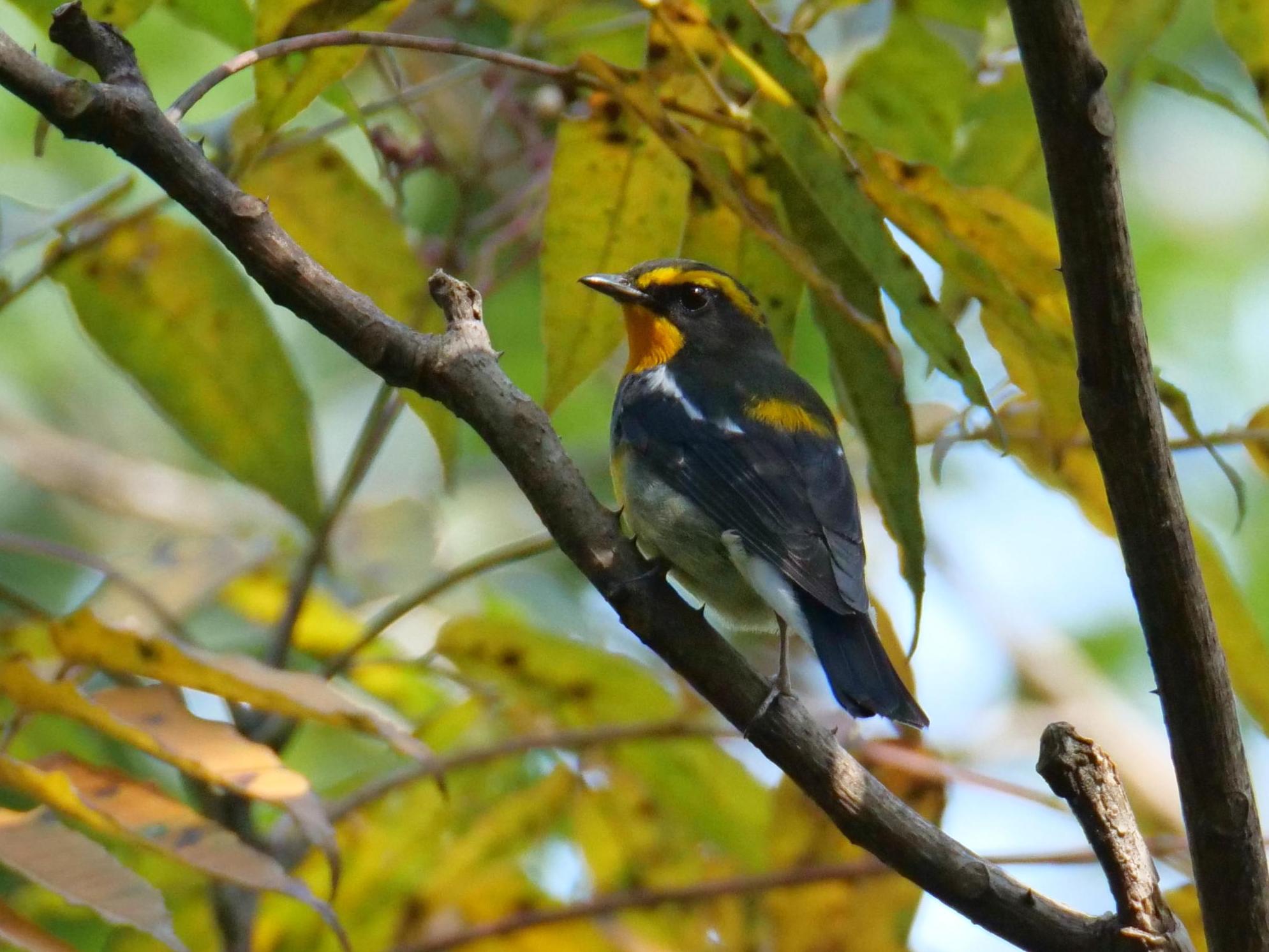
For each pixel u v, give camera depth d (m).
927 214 7.03
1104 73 5.01
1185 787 5.77
